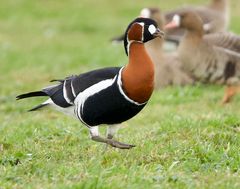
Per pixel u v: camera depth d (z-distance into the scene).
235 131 13.43
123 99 10.88
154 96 19.06
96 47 28.45
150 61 11.00
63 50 28.20
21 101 19.61
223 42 19.11
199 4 36.41
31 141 12.77
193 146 11.89
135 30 11.02
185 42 19.61
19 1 37.78
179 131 13.17
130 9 36.41
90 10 36.50
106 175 10.20
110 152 11.64
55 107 11.81
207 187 9.74
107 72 11.11
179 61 20.33
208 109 17.08
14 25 33.53
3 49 28.14
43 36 31.36
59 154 11.67
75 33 32.19
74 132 13.60
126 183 9.80
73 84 11.38
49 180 10.12
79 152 11.88
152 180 10.00
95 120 11.25
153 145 12.10
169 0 37.59
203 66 19.38
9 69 24.53
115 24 33.66
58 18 34.97
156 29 11.12
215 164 10.98
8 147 12.33
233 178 10.16
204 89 20.14
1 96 20.45
